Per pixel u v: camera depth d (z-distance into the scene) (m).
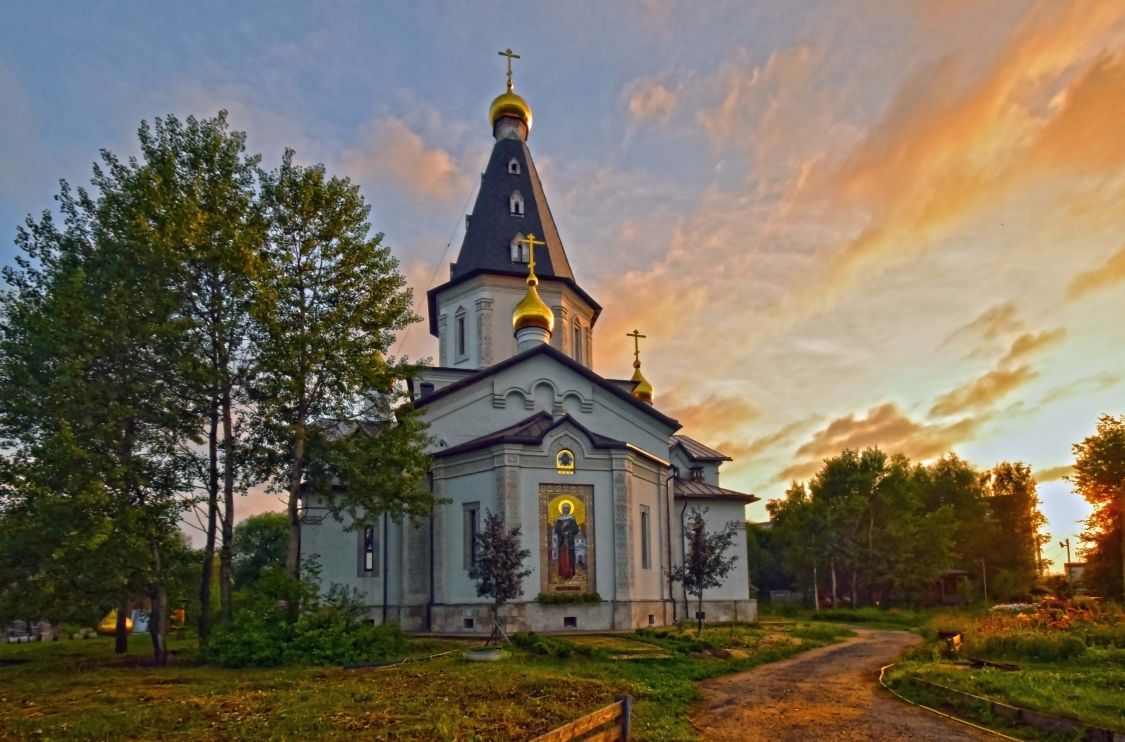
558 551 30.22
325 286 25.94
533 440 30.48
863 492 72.31
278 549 75.06
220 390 24.94
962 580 72.25
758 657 24.59
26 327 23.22
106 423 22.02
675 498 39.69
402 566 32.00
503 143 44.22
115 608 25.86
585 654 22.88
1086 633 25.48
